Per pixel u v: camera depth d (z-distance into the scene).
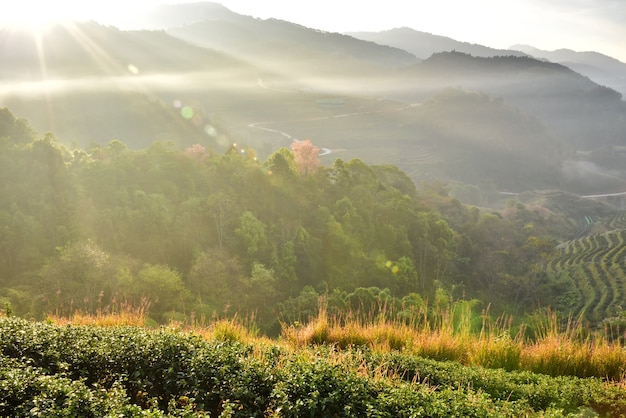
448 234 88.81
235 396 8.07
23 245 57.41
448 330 13.96
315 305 46.91
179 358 9.32
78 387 7.52
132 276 46.44
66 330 10.68
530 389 9.77
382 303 44.16
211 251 61.16
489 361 12.45
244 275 59.41
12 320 11.33
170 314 40.16
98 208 64.88
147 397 8.78
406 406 7.62
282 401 7.65
